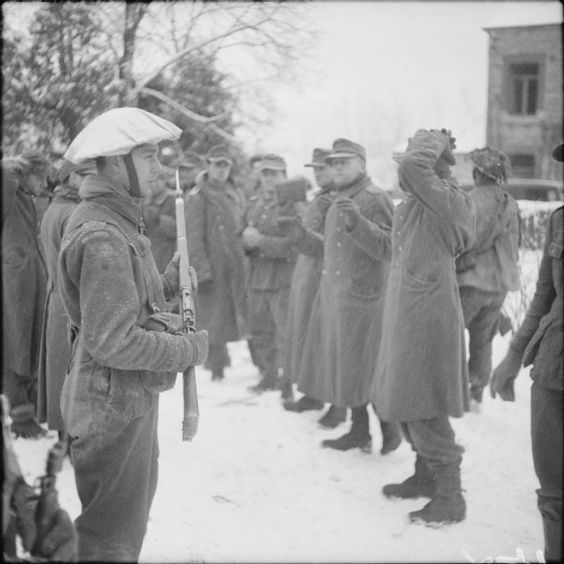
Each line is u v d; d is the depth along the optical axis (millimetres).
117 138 2629
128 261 2576
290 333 5785
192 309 2824
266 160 6500
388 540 3545
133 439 2658
